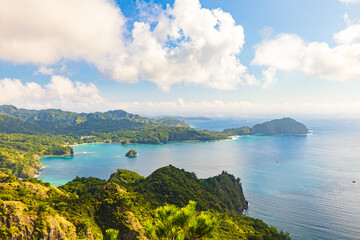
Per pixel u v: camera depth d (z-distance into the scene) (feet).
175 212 57.41
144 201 370.73
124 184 566.36
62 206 296.10
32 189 349.82
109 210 317.63
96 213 314.55
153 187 530.68
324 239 512.63
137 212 325.42
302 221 601.62
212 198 582.35
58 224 235.20
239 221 490.90
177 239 54.08
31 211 235.40
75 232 249.55
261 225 479.82
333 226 571.28
